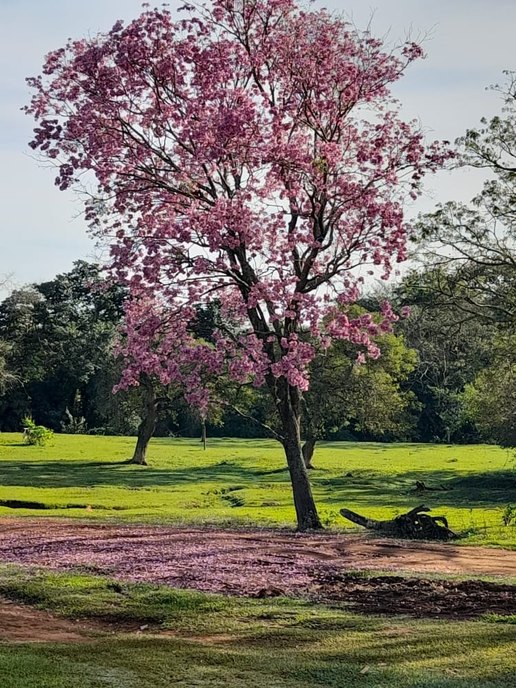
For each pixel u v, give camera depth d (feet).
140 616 40.86
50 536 72.28
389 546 68.44
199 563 56.59
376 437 298.15
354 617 40.34
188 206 84.02
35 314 293.84
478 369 153.07
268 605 43.45
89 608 42.42
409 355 182.80
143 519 92.43
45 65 83.97
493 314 103.24
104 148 82.07
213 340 84.84
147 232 83.97
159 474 171.63
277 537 73.77
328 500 124.06
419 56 86.22
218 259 79.56
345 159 86.69
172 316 82.33
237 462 201.87
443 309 100.58
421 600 45.34
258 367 77.66
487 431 162.81
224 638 36.70
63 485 145.38
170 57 82.43
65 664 29.91
